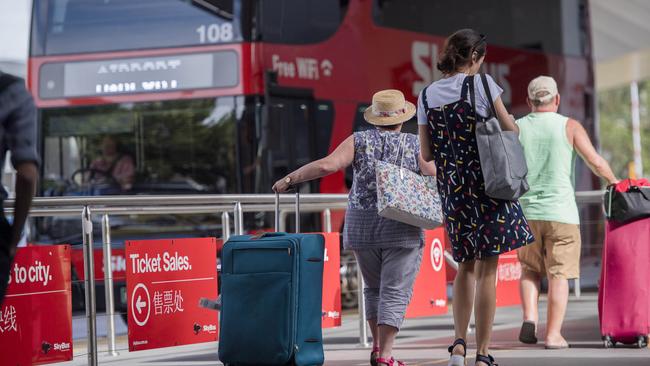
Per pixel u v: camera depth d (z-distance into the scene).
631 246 11.05
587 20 24.89
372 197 9.25
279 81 17.33
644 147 70.50
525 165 8.72
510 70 22.42
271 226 16.77
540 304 17.19
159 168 17.44
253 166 17.03
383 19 19.31
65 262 9.56
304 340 8.84
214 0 17.27
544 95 11.41
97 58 17.53
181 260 10.69
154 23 17.42
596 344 11.71
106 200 10.20
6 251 6.68
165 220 17.33
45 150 17.61
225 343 8.88
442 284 13.48
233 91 17.11
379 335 9.20
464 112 8.81
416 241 9.23
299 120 17.58
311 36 17.92
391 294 9.20
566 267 11.34
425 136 9.16
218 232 17.27
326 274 12.18
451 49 8.99
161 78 17.33
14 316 9.12
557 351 11.12
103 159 17.56
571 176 11.40
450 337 13.70
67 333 9.57
